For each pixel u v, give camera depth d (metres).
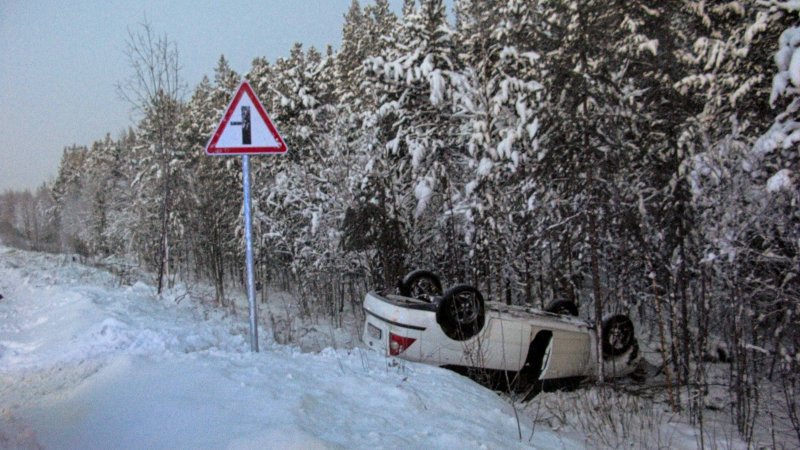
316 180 19.52
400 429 4.18
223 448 3.38
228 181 26.53
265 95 29.86
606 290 15.11
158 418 3.90
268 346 7.77
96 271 21.17
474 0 14.80
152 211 30.22
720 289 8.17
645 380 9.11
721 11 11.71
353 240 16.20
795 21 8.70
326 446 3.38
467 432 4.38
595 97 9.56
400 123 16.61
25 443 3.79
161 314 9.71
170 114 17.06
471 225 14.09
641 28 11.83
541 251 14.39
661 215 10.05
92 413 4.17
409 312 6.98
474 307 7.02
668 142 10.77
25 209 89.56
